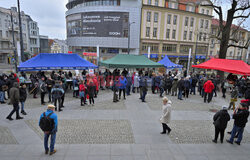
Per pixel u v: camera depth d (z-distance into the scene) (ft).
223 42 61.26
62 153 17.26
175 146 19.38
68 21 136.56
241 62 40.96
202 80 46.96
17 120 25.22
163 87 42.27
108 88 50.47
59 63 44.34
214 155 17.84
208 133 23.08
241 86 46.47
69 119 26.32
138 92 48.01
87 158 16.56
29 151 17.51
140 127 24.18
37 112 28.81
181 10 125.18
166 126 21.99
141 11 116.78
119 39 118.32
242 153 18.38
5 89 32.45
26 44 170.50
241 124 19.48
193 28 134.92
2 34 141.08
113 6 114.42
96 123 25.05
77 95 40.11
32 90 37.65
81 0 129.80
